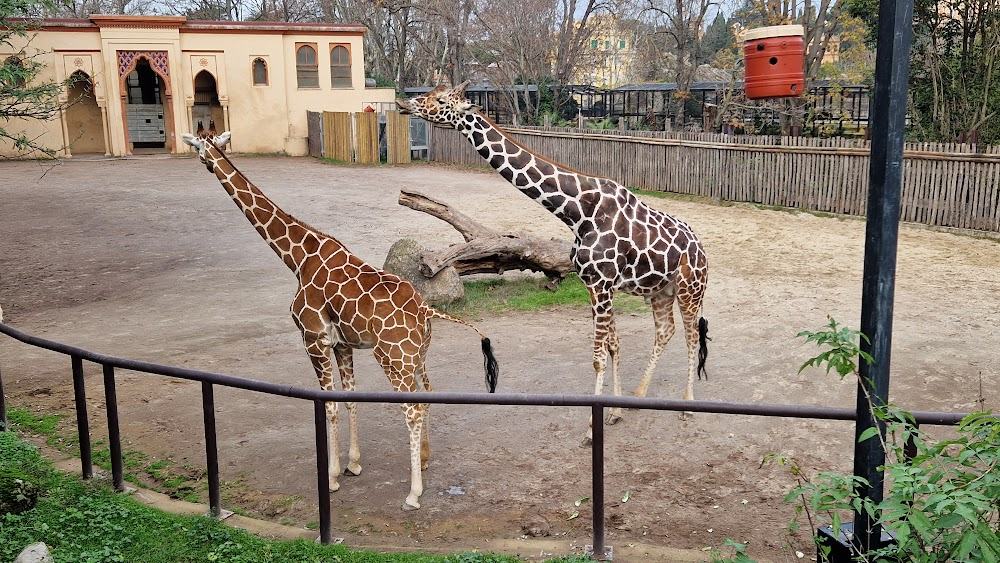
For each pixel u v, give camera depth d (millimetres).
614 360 7434
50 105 12328
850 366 3557
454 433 7191
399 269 11375
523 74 33812
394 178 25453
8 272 13945
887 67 3418
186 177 25672
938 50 18516
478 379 8492
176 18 30906
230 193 6105
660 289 7211
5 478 5406
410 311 5801
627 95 39812
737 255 13984
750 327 9898
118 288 12898
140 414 7602
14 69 10789
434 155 30469
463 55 44094
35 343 5996
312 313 5945
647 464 6434
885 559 3619
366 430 7344
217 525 5234
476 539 5250
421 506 5832
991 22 16953
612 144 22422
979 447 3180
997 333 9250
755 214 17719
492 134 6973
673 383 8195
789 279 12211
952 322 9719
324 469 5004
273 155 33281
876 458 3666
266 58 32750
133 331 10539
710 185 19734
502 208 19328
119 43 30656
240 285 12984
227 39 32188
